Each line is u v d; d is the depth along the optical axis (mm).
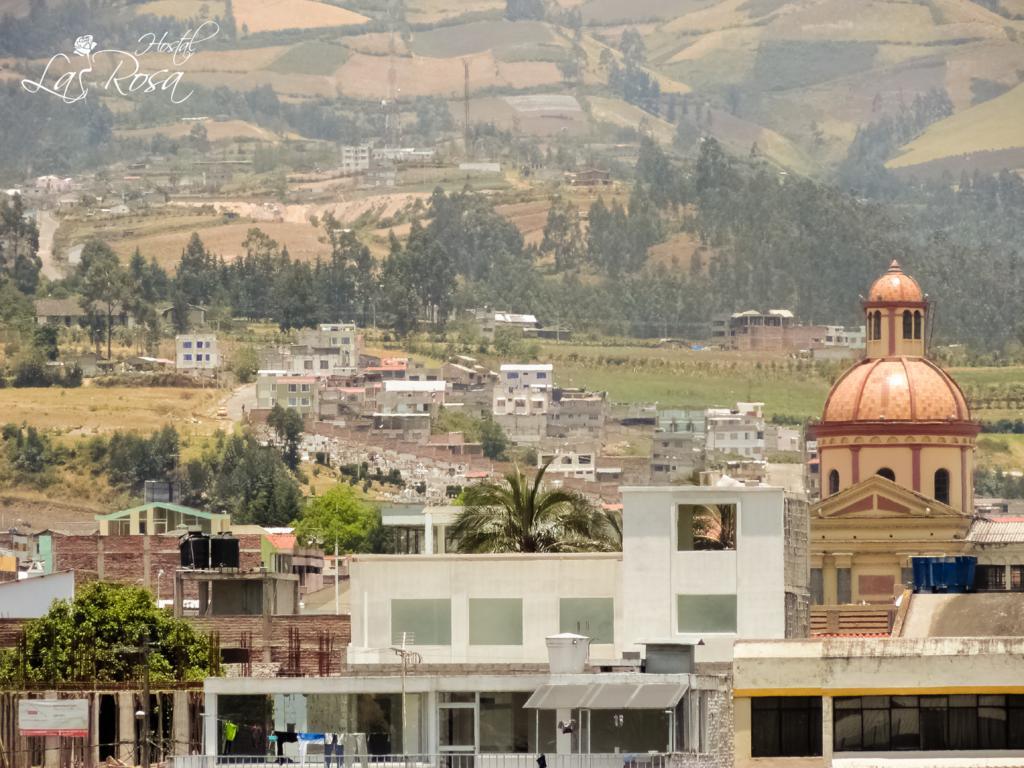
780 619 186750
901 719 138875
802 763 139000
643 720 153625
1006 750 138000
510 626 192125
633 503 188500
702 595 187000
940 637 140250
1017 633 151750
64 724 183875
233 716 159125
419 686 158000
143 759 178250
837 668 139250
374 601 192875
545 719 155375
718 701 153375
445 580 193000
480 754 154875
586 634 191375
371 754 155875
